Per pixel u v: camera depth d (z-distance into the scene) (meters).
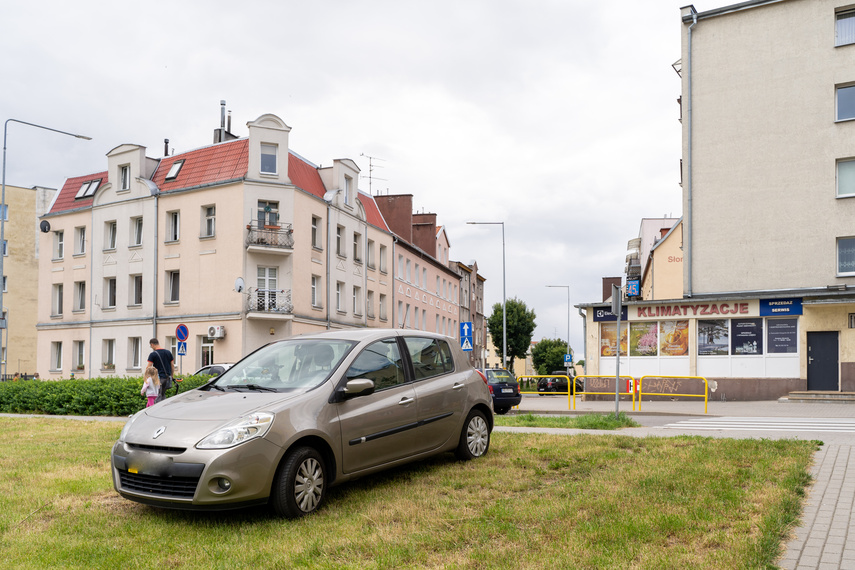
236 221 34.22
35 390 20.39
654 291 45.31
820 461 8.48
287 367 7.40
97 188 39.62
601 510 6.21
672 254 45.22
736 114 30.38
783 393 26.53
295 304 35.53
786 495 6.53
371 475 8.02
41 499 7.11
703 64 31.23
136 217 37.97
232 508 5.98
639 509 6.18
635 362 29.09
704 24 31.36
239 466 5.97
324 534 5.76
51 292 41.62
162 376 15.89
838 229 28.06
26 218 65.62
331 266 39.53
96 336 38.75
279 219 35.06
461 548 5.41
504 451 9.39
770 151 29.58
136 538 5.76
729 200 30.17
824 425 14.40
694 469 7.80
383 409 7.37
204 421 6.28
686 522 5.70
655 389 28.59
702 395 27.38
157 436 6.21
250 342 33.84
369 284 45.12
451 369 8.77
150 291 36.66
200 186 35.28
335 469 6.73
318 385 6.94
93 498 7.20
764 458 8.45
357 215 43.19
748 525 5.61
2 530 6.06
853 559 4.88
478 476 7.87
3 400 21.09
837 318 25.94
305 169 39.09
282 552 5.32
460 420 8.52
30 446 10.95
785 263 28.91
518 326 74.00
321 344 7.65
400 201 54.69
